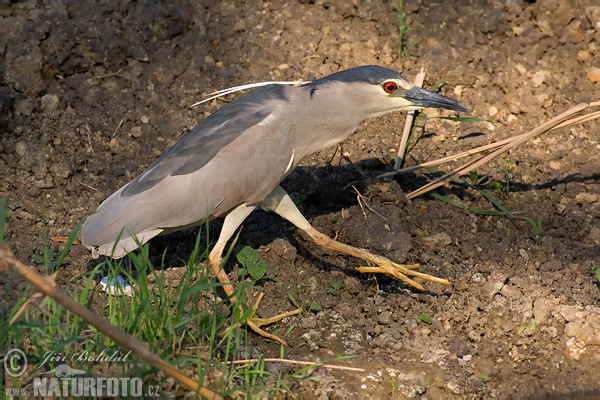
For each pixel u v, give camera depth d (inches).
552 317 370.0
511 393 333.7
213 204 354.3
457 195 450.0
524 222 432.8
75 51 473.4
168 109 469.4
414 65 504.7
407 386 325.7
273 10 530.6
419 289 384.5
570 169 461.1
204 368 300.5
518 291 382.3
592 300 379.9
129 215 350.0
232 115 366.9
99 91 467.2
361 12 527.2
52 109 450.9
